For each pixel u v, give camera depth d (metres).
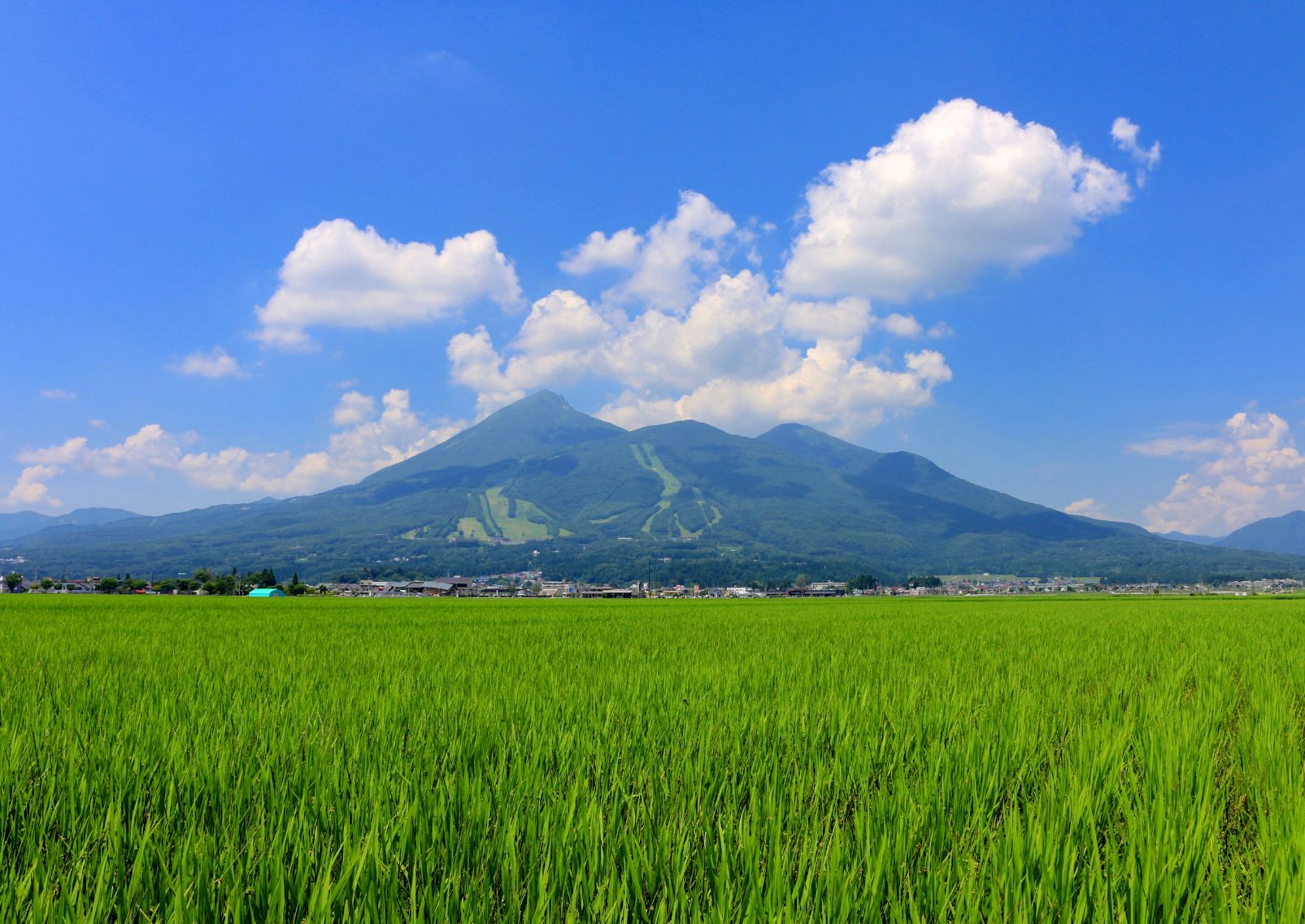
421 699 7.94
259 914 3.26
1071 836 3.85
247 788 4.68
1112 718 7.20
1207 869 3.73
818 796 4.67
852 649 14.70
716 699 8.02
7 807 4.27
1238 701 8.99
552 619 28.45
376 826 3.68
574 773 5.04
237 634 18.80
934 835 4.04
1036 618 28.72
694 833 3.99
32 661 12.20
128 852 3.77
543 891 3.23
